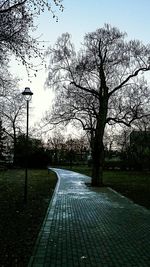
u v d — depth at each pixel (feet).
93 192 78.69
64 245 29.73
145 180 128.06
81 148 344.28
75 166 304.71
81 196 69.77
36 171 190.70
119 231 35.70
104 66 102.73
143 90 103.14
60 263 24.73
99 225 38.88
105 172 202.39
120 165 236.22
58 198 65.31
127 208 52.95
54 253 27.27
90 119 113.50
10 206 51.57
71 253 27.35
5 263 23.89
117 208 52.90
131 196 71.41
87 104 105.70
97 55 102.42
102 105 103.30
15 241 30.22
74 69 103.09
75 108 106.01
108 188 90.53
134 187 94.68
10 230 34.73
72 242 30.83
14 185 91.25
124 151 228.02
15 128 217.15
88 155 348.18
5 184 94.02
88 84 105.40
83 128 107.86
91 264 24.61
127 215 46.09
